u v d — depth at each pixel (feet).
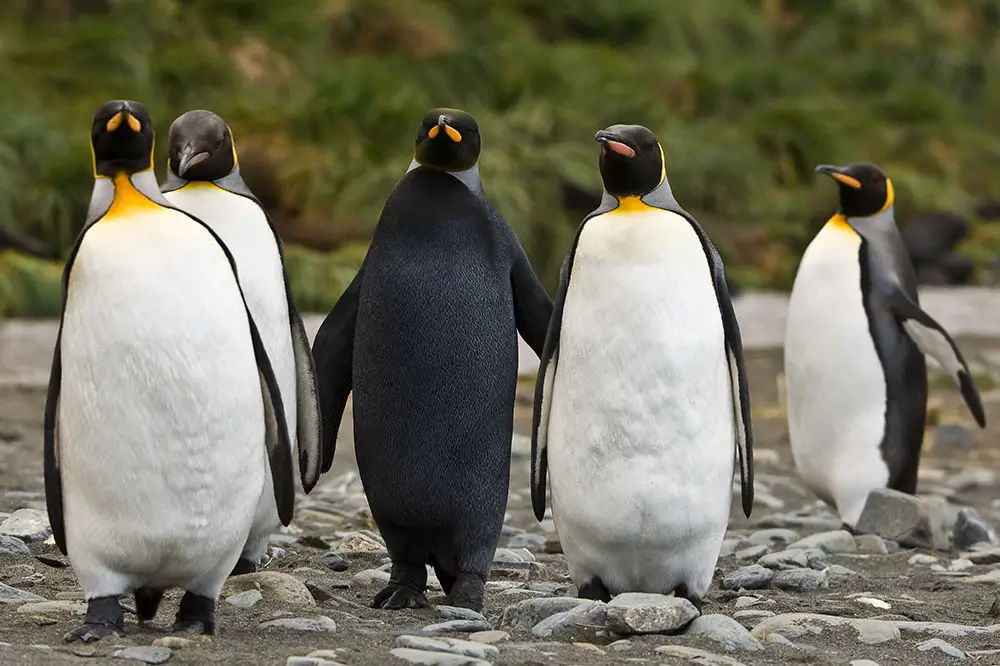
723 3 160.97
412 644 23.80
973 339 91.56
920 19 176.35
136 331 22.65
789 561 36.04
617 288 27.71
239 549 24.49
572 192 114.73
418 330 28.09
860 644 26.84
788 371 45.29
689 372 27.63
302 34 132.67
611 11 150.10
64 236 105.50
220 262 23.56
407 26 135.64
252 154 110.93
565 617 26.48
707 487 28.07
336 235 107.04
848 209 45.42
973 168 154.81
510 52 134.00
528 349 79.15
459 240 28.55
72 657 21.91
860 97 160.04
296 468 31.14
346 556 34.58
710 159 128.88
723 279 28.84
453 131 28.58
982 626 29.19
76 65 123.95
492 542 28.94
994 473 56.08
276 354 30.14
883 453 43.83
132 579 23.95
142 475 22.97
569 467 28.32
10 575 30.04
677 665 23.56
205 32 131.75
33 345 79.00
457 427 28.22
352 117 118.01
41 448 51.52
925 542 41.32
